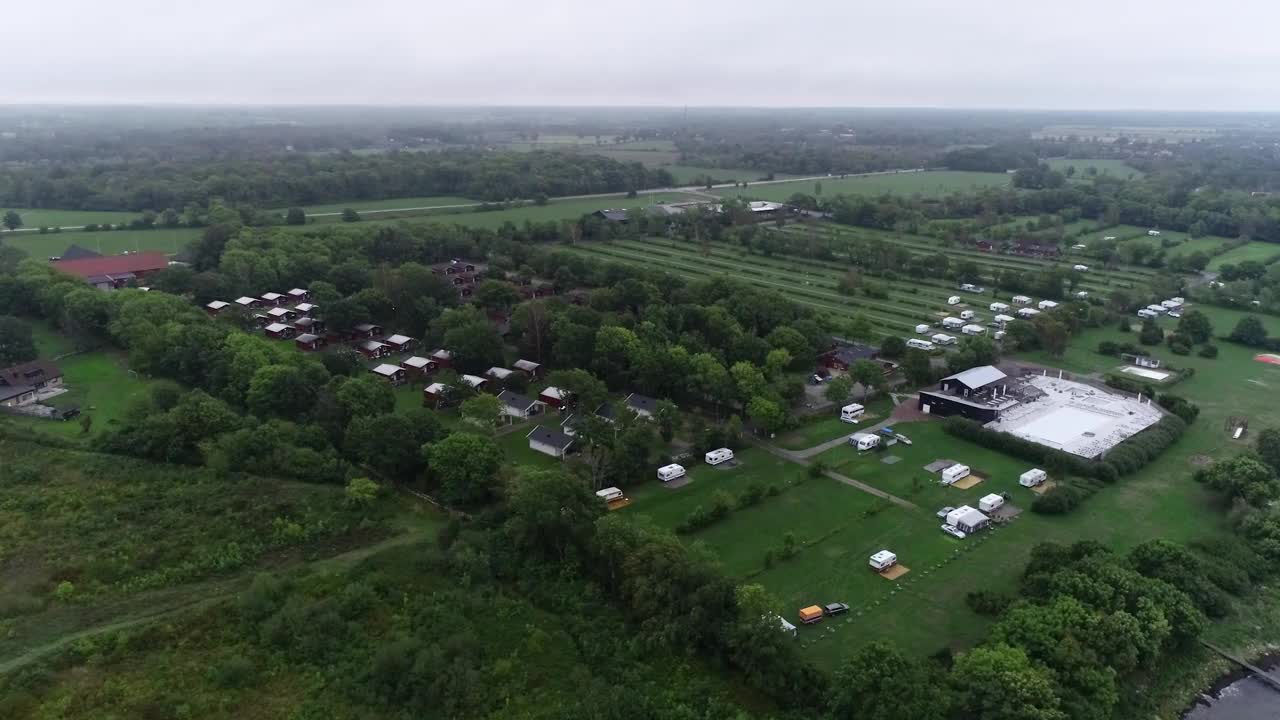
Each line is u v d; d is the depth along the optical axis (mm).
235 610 80125
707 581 78938
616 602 83875
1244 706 75375
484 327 155625
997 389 144375
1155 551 88688
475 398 124188
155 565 87188
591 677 73562
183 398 119000
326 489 103688
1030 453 120875
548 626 80625
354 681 71750
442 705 69688
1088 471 114688
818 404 143000
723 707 69812
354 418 115188
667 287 194750
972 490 112250
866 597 87688
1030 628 74438
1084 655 71438
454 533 93812
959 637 80688
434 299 182625
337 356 147000
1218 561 93312
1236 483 106438
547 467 114750
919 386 151625
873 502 107062
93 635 75250
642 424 119312
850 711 66750
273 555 90625
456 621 79312
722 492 104938
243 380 128625
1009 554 96062
